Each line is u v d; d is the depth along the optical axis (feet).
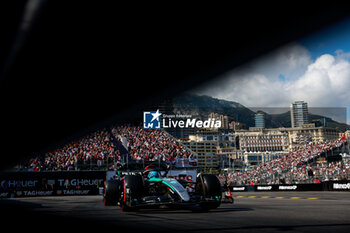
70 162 91.81
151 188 20.30
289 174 94.79
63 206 27.99
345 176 79.05
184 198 17.63
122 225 13.07
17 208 25.71
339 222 12.83
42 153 105.60
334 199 33.17
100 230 11.89
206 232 10.77
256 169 106.11
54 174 77.46
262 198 40.78
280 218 14.55
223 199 23.11
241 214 16.80
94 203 34.06
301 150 108.99
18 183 74.59
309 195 47.32
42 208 25.31
